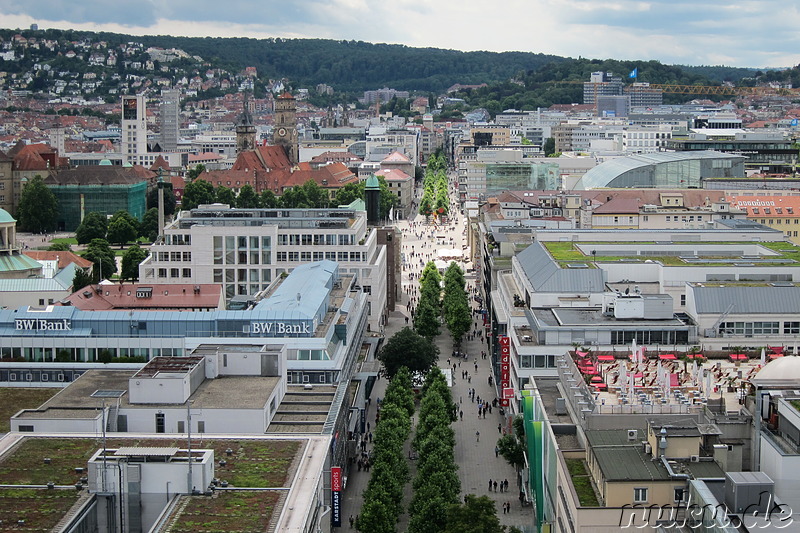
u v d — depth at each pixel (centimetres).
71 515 14725
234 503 15250
